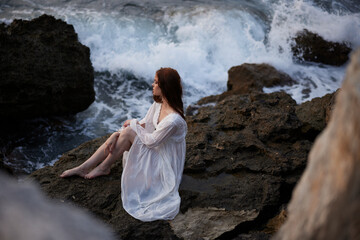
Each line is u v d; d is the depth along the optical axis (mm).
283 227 1078
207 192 3529
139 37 9172
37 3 9867
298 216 980
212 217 3312
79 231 464
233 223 3293
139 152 3334
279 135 4316
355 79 790
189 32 9492
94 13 9656
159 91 3381
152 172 3338
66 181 3527
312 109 4879
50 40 6062
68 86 6035
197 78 8531
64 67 6023
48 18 6215
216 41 9445
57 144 5828
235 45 9484
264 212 3439
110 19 9477
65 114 6387
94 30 9039
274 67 8273
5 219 435
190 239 3131
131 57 8500
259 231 3365
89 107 6930
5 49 5629
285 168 3854
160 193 3328
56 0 10180
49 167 3766
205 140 4156
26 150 5598
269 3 11328
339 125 831
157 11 10203
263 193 3562
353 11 11648
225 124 4520
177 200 3260
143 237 3012
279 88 7746
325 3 11742
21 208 448
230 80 7879
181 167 3461
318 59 9242
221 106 4941
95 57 8461
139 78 8133
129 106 7188
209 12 10281
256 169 3826
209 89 8227
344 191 813
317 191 905
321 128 4668
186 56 8734
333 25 9820
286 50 9367
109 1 10453
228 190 3570
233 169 3830
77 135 6098
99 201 3318
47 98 5918
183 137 3377
